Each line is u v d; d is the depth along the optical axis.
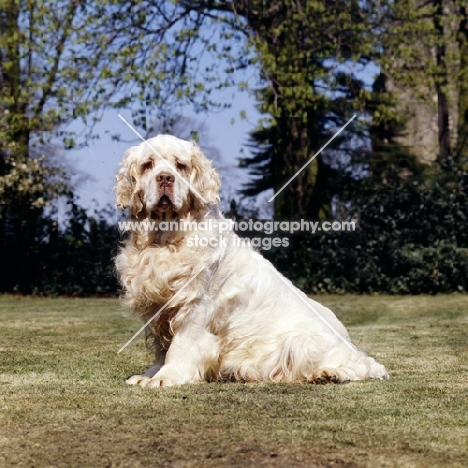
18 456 3.51
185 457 3.47
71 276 17.77
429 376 5.78
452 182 17.52
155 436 3.78
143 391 4.95
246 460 3.42
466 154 18.09
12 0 17.95
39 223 18.23
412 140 25.58
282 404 4.57
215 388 5.10
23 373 5.90
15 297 17.14
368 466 3.35
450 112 24.86
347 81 18.06
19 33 17.80
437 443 3.70
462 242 16.89
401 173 23.78
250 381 5.53
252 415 4.26
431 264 16.30
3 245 18.08
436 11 19.38
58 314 12.24
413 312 12.32
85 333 9.24
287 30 17.28
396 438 3.77
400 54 17.81
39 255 18.11
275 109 17.11
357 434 3.83
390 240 16.91
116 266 5.54
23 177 17.80
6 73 18.66
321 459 3.43
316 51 18.12
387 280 16.58
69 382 5.42
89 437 3.78
